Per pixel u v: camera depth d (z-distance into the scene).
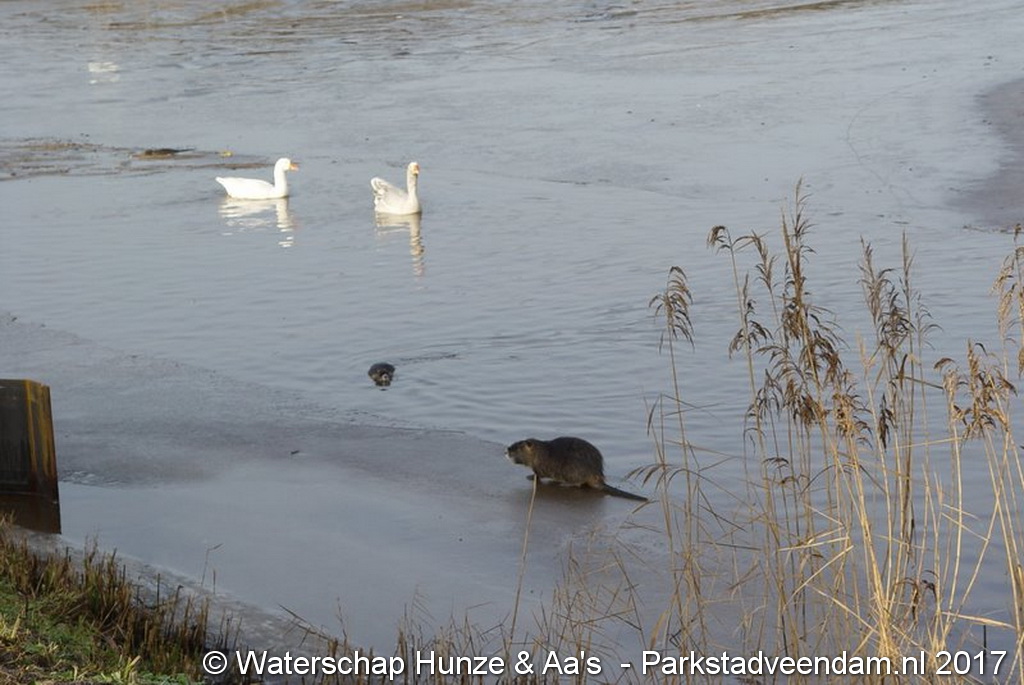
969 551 12.85
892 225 27.67
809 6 68.06
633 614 11.97
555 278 24.66
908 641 10.05
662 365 19.22
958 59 48.75
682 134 39.03
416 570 13.26
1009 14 59.88
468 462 16.05
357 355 20.47
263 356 20.66
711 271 24.52
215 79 55.78
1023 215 27.97
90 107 50.34
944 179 31.61
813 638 11.08
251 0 86.12
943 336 19.86
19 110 50.41
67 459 16.75
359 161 38.47
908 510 12.19
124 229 30.31
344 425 17.50
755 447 15.91
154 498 15.46
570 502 14.71
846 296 22.25
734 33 60.31
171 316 23.11
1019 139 34.94
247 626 12.00
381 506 14.93
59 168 38.56
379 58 59.44
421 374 19.42
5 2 90.94
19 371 20.31
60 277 26.08
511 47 60.50
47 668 9.90
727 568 12.68
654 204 30.86
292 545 13.98
